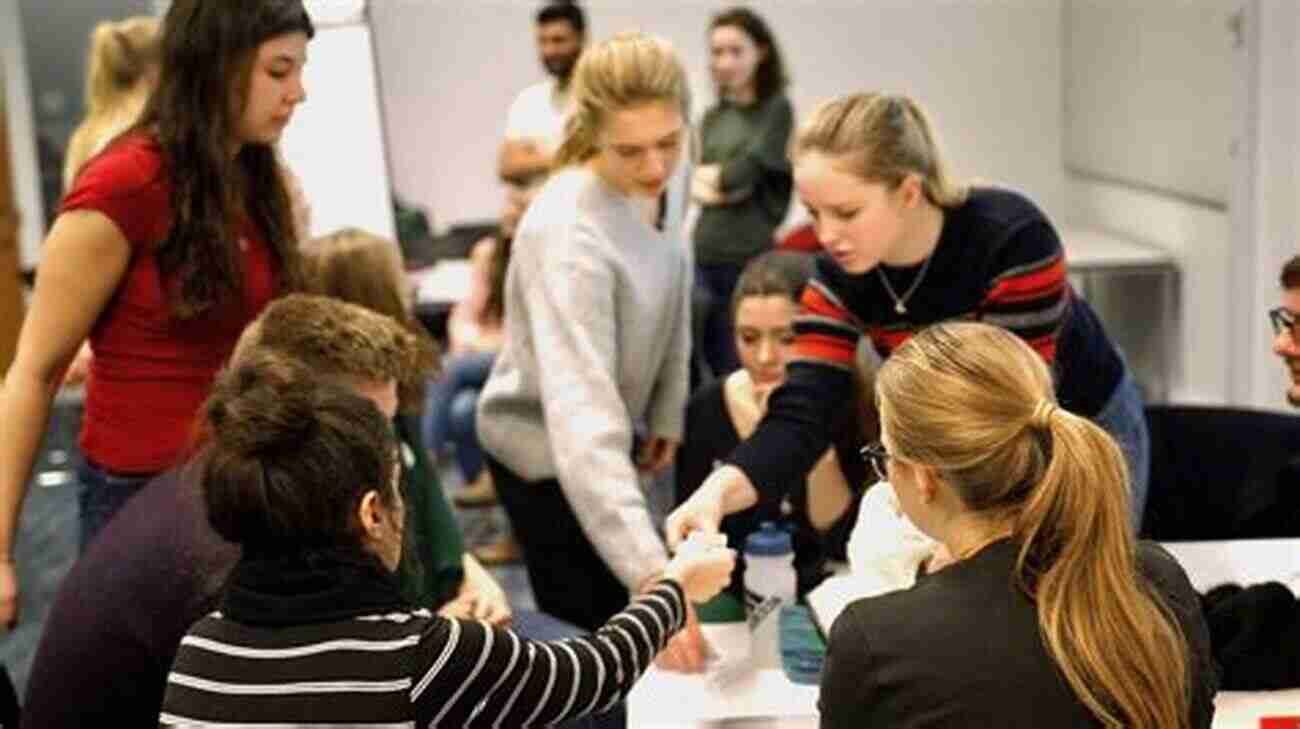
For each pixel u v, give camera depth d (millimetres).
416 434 2402
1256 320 4113
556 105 4445
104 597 1743
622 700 1930
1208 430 2605
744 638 2111
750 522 2287
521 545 2760
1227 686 1871
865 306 2162
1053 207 6340
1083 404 2246
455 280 5297
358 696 1481
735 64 4922
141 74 3119
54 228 2135
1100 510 1370
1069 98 6137
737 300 2709
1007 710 1325
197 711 1498
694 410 2721
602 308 2410
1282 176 4016
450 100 6246
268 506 1490
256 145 2268
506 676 1546
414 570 2074
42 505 4855
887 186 1938
